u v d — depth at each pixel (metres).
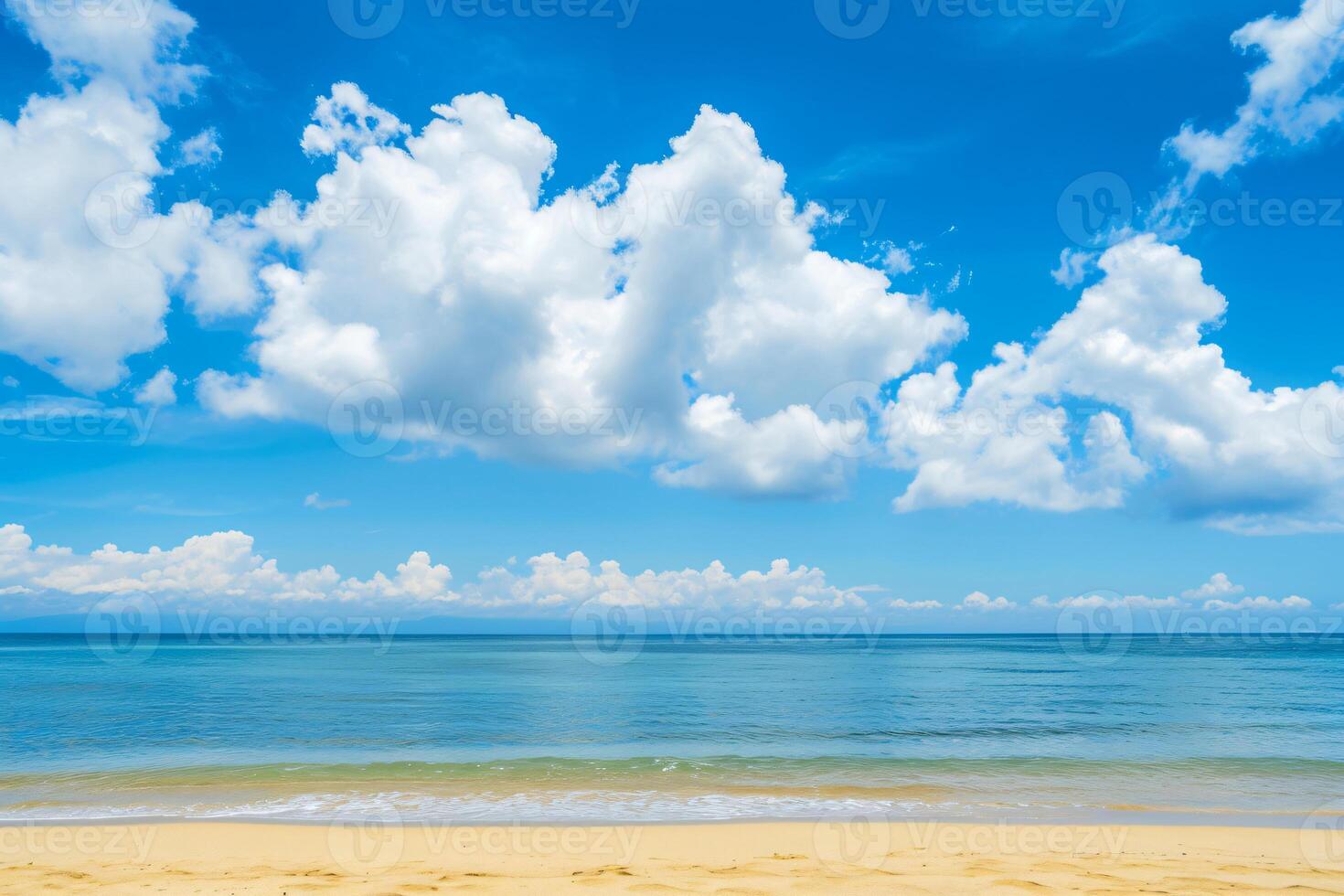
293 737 21.50
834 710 28.95
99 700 31.80
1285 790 14.66
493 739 21.31
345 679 44.69
